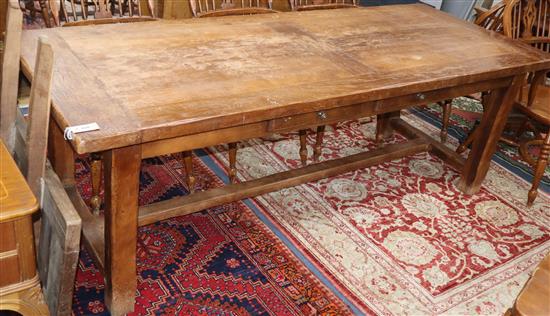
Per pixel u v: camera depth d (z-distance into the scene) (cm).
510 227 255
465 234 246
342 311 196
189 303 191
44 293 164
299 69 195
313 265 216
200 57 195
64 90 160
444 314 200
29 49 184
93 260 194
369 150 285
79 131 140
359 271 216
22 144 158
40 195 154
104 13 236
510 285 219
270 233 232
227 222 236
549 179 302
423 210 259
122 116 150
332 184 271
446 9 502
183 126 152
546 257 145
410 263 224
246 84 179
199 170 271
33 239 132
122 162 155
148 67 182
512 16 294
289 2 282
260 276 207
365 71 201
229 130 172
